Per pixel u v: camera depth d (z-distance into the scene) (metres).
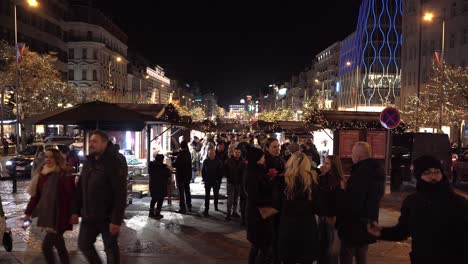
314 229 6.18
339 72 114.31
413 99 48.56
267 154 8.38
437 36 56.59
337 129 20.94
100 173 6.40
